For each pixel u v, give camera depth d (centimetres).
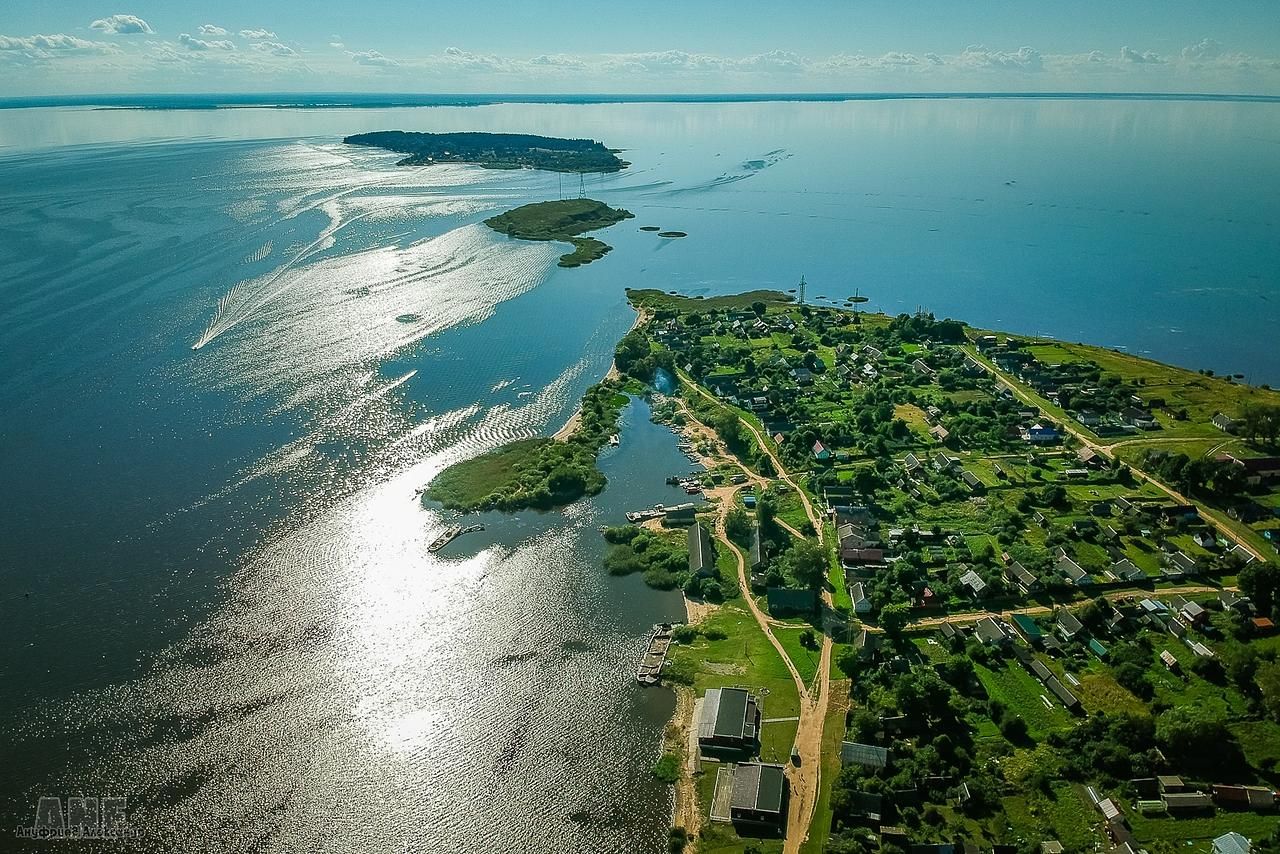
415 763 9312
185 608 11669
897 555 12988
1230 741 9050
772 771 8794
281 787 8994
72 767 9156
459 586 12381
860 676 10356
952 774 8806
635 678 10612
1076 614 11388
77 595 11838
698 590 12269
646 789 8962
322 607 11800
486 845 8394
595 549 13388
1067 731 9344
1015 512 14100
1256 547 13012
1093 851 7944
